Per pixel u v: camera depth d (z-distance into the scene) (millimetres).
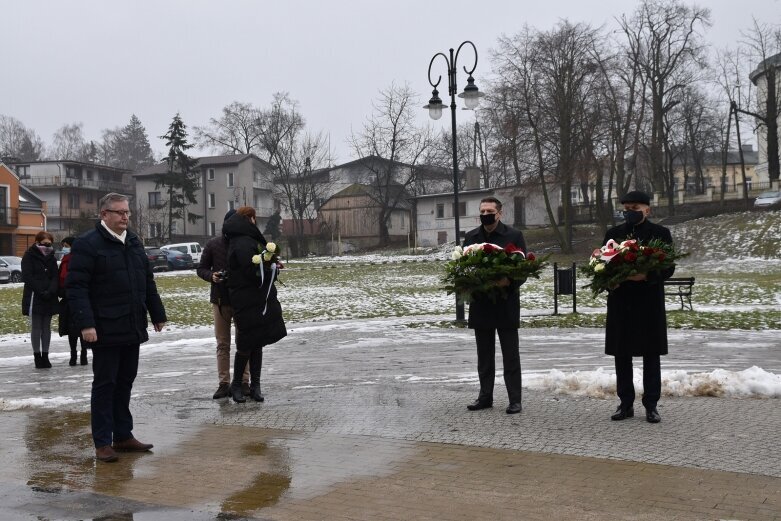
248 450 6582
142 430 7508
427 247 73500
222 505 5105
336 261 61531
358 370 11469
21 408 8922
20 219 67812
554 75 51594
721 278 34562
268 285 8766
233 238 8812
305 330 17859
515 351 7828
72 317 6332
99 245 6500
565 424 7242
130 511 5000
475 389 9375
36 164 92812
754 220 54031
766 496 5059
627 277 7008
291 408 8430
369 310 23500
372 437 6938
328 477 5719
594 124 51062
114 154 144750
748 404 8023
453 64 19750
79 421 8109
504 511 4875
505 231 8039
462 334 16422
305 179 81625
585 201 71750
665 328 7254
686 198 67312
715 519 4648
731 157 114188
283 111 82062
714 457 6016
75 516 4898
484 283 7559
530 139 52250
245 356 8867
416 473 5762
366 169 96438
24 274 12758
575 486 5355
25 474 5973
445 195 75812
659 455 6105
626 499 5055
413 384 9930
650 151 60312
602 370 9812
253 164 91500
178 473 5926
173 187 83062
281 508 5027
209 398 9297
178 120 81312
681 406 7969
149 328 19062
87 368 12766
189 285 37969
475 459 6105
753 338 14477
